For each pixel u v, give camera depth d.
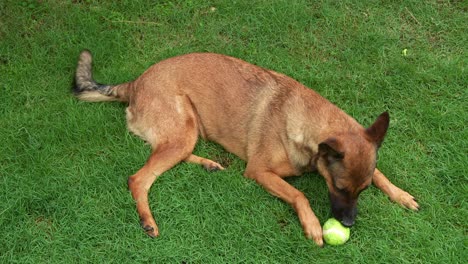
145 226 2.44
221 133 2.65
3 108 2.77
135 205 2.48
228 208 2.50
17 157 2.61
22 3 3.10
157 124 2.61
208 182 2.57
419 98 2.87
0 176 2.56
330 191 2.41
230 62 2.66
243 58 3.01
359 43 3.05
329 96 2.88
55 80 2.88
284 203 2.53
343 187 2.36
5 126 2.71
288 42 3.06
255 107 2.59
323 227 2.43
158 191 2.53
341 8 3.17
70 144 2.66
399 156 2.67
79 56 2.84
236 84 2.62
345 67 2.98
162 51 3.03
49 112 2.75
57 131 2.69
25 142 2.66
